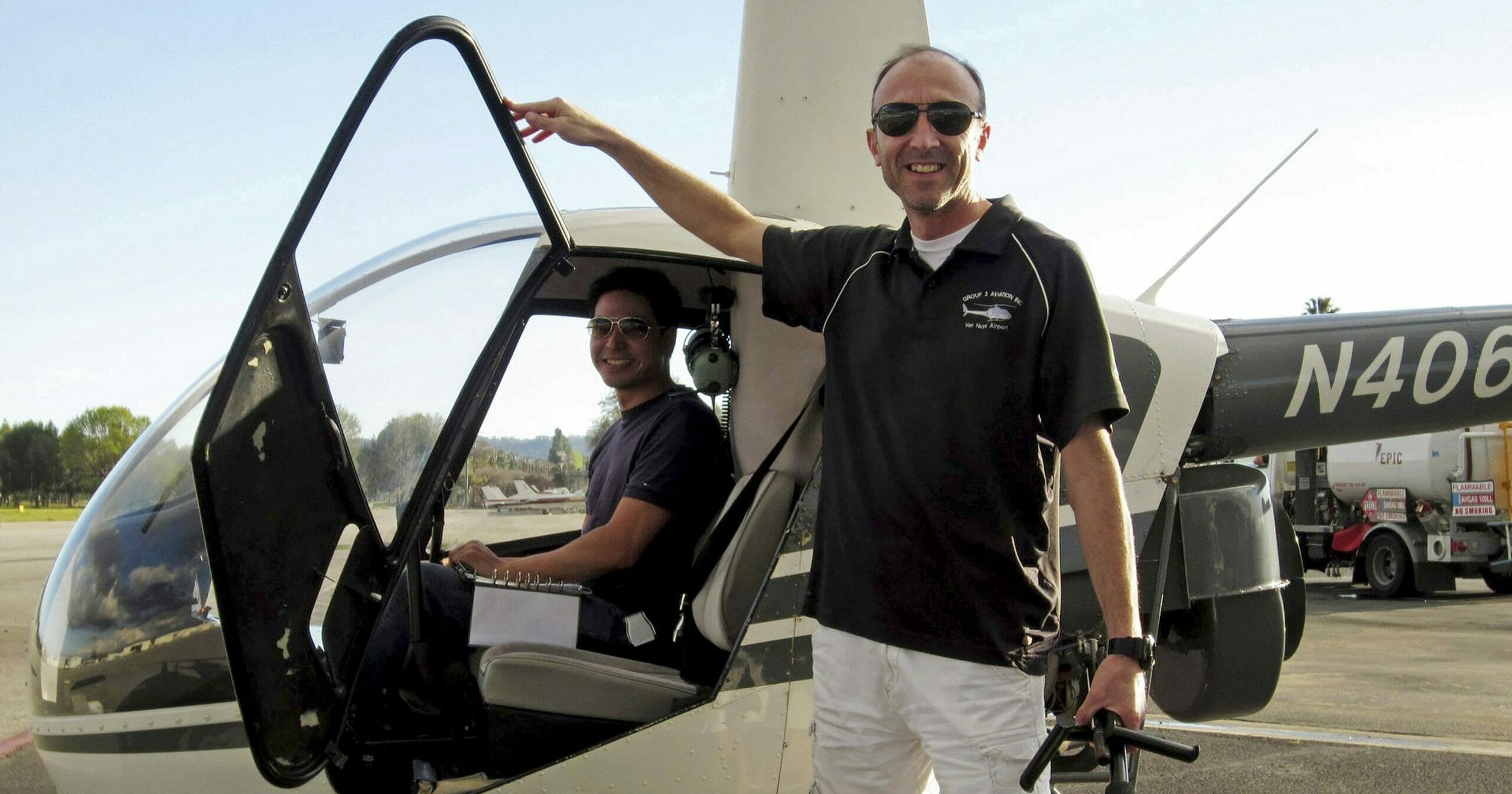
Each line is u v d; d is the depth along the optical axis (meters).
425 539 2.69
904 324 1.90
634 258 2.50
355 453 2.12
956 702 1.83
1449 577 13.15
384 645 2.46
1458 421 3.55
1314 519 15.37
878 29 3.12
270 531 1.85
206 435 1.75
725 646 2.43
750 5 3.17
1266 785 4.14
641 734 2.29
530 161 2.09
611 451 2.95
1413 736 4.95
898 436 1.87
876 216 3.10
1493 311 3.55
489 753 2.37
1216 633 2.94
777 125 3.08
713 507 2.85
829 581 1.97
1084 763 2.79
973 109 1.90
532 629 2.54
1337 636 9.00
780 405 2.71
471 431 2.58
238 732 2.22
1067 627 2.62
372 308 2.20
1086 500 1.78
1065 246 1.85
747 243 2.17
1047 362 1.82
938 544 1.84
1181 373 2.85
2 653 6.44
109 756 2.27
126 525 2.37
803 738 2.37
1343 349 3.34
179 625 2.27
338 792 2.27
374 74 1.86
